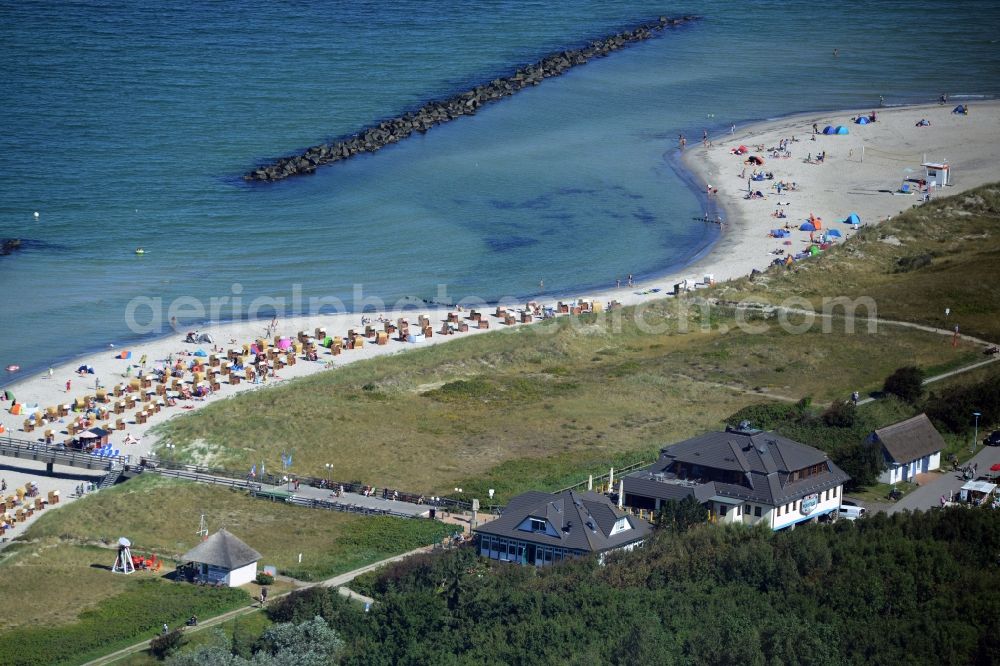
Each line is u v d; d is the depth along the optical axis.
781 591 102.19
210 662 92.12
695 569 105.31
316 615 100.94
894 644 95.31
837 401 142.12
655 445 139.38
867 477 125.50
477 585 104.81
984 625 97.62
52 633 101.06
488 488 129.25
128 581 112.31
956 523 111.56
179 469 137.50
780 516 116.44
